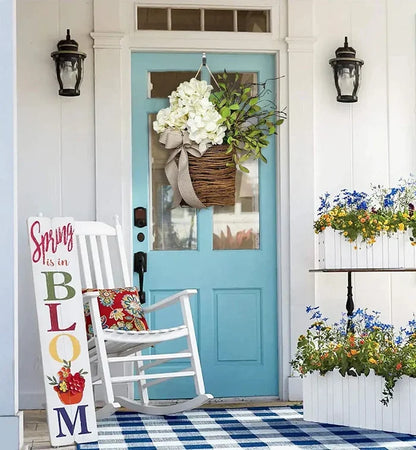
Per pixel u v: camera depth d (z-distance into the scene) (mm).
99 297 4910
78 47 5387
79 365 4383
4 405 3912
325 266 5090
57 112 5387
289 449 3934
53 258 4520
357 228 4988
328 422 4531
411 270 5000
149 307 5074
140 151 5500
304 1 5590
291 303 5508
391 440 4094
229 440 4176
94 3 5414
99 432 4508
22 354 5305
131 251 5445
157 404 5449
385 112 5660
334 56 5633
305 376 4633
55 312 4438
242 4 5559
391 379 4199
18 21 5375
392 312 5621
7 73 4000
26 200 5355
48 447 4199
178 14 5520
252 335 5566
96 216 5383
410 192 5098
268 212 5594
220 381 5523
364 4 5664
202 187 5391
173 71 5547
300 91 5562
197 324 5527
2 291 3947
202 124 5305
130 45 5449
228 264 5555
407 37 5668
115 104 5410
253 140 5418
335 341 4719
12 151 3992
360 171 5625
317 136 5605
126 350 5074
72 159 5391
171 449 4004
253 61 5617
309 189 5551
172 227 5551
